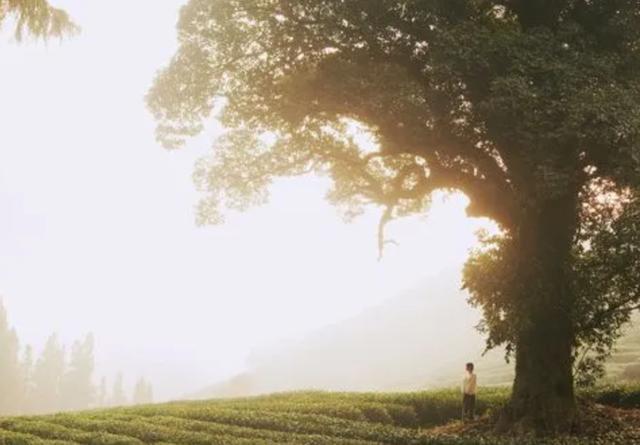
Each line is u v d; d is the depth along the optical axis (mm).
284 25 18266
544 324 18516
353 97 17594
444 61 16469
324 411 22672
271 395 29625
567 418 18172
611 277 17906
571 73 15461
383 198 20984
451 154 18172
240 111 19984
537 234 18250
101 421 20078
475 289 18344
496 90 15727
